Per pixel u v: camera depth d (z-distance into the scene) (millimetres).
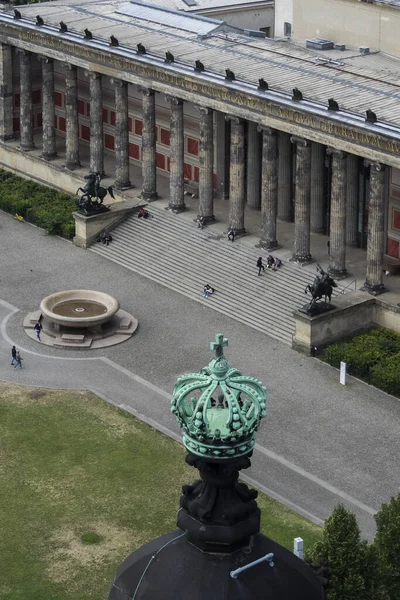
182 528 35250
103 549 141625
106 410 177625
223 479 34969
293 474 159125
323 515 149375
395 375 181375
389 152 191000
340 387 184375
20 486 155625
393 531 97000
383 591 95062
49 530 145500
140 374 190250
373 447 166500
